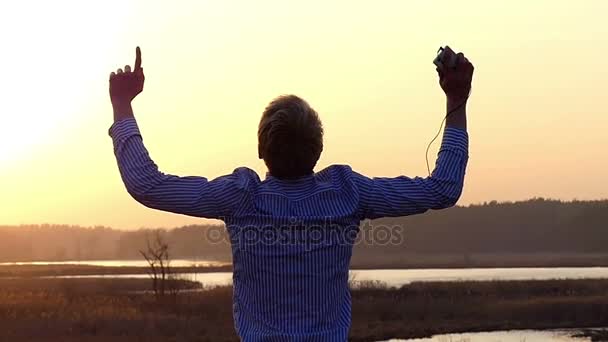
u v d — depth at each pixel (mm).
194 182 3143
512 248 160875
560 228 166000
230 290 50688
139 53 3227
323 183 3256
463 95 3262
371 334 34094
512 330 36250
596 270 117750
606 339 32625
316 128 3217
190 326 32938
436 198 3191
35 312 36062
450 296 50719
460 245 157625
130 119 3191
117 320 33062
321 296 3098
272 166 3227
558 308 41375
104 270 123750
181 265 104938
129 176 3102
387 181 3236
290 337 3043
